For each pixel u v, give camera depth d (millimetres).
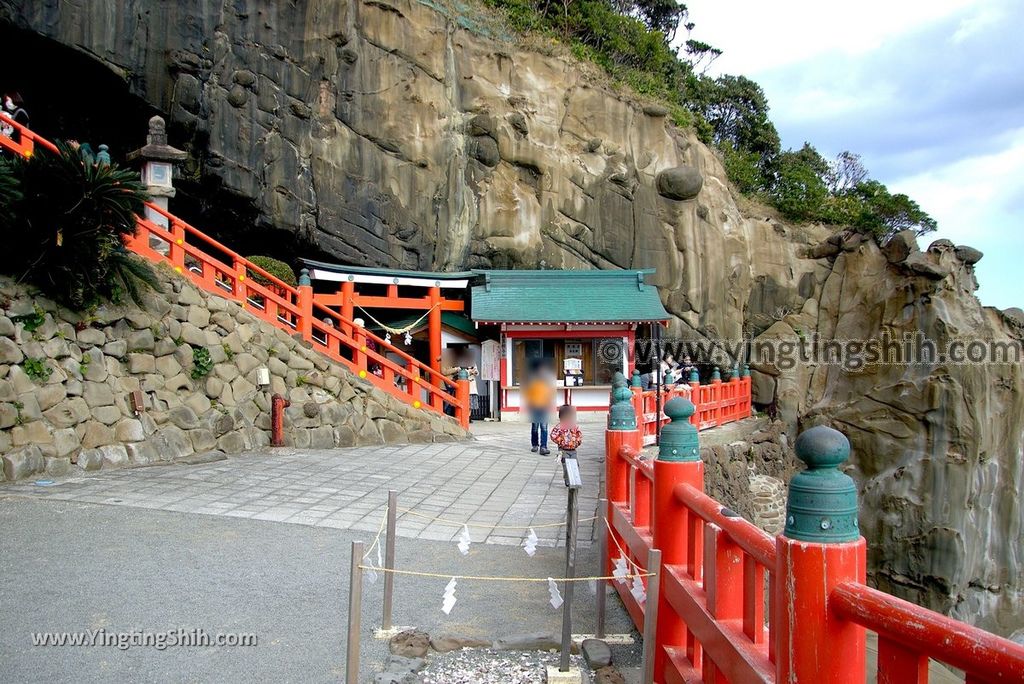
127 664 4258
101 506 7406
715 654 3205
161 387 10273
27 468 8188
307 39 18859
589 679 4387
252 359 11609
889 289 21875
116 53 17297
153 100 17859
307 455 11125
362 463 10734
